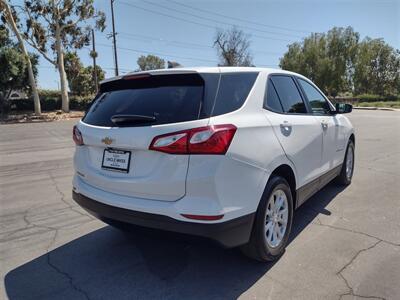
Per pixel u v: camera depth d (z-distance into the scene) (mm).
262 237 3141
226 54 53281
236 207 2828
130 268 3344
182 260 3473
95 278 3182
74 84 45750
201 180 2668
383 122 19844
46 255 3635
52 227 4363
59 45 31703
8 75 30297
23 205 5227
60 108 37031
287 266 3291
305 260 3395
